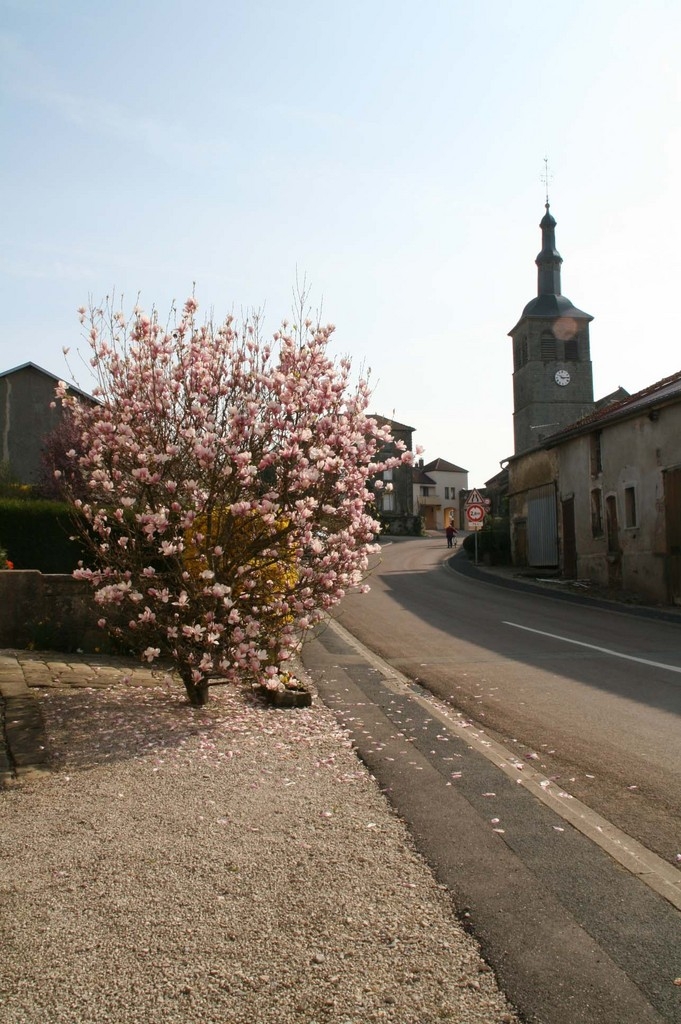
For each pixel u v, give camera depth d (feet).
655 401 72.69
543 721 26.30
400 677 35.58
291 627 25.63
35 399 104.88
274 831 15.31
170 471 24.84
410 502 259.60
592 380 207.41
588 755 21.97
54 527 45.83
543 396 206.59
